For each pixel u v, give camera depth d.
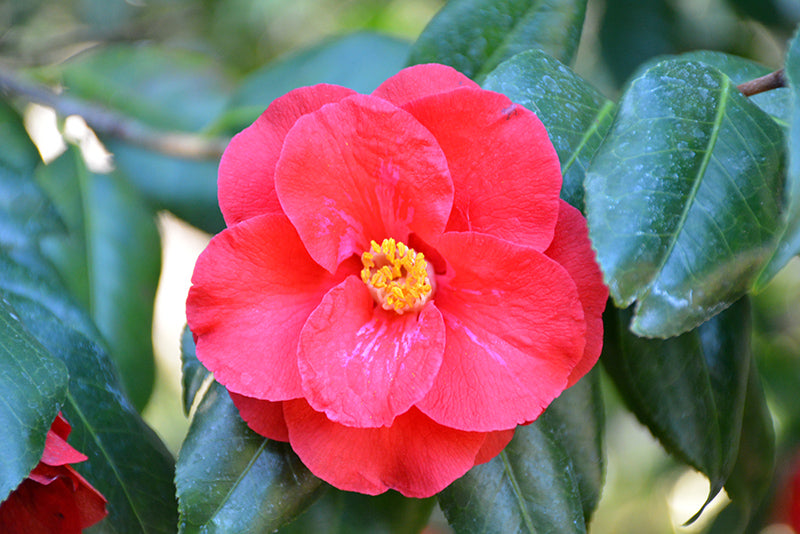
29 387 0.48
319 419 0.47
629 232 0.46
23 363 0.48
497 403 0.46
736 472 0.55
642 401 0.52
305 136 0.47
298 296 0.48
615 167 0.47
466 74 0.53
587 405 0.51
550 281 0.46
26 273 0.54
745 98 0.48
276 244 0.47
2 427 0.47
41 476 0.48
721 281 0.46
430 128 0.47
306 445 0.47
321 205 0.48
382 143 0.47
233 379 0.47
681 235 0.46
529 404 0.46
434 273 0.49
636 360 0.51
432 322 0.47
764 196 0.47
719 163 0.47
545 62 0.51
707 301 0.46
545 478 0.50
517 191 0.47
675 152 0.47
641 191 0.47
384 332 0.48
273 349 0.47
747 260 0.47
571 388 0.51
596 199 0.47
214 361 0.47
